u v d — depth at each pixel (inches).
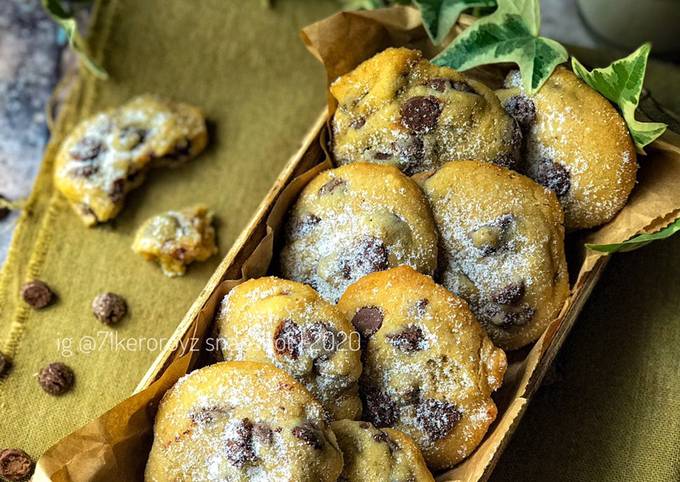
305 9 24.3
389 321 18.6
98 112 23.6
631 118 19.6
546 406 20.9
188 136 22.9
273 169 23.2
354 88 20.0
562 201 20.0
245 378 17.8
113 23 24.1
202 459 17.5
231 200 23.0
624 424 20.7
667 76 23.1
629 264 21.7
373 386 18.7
